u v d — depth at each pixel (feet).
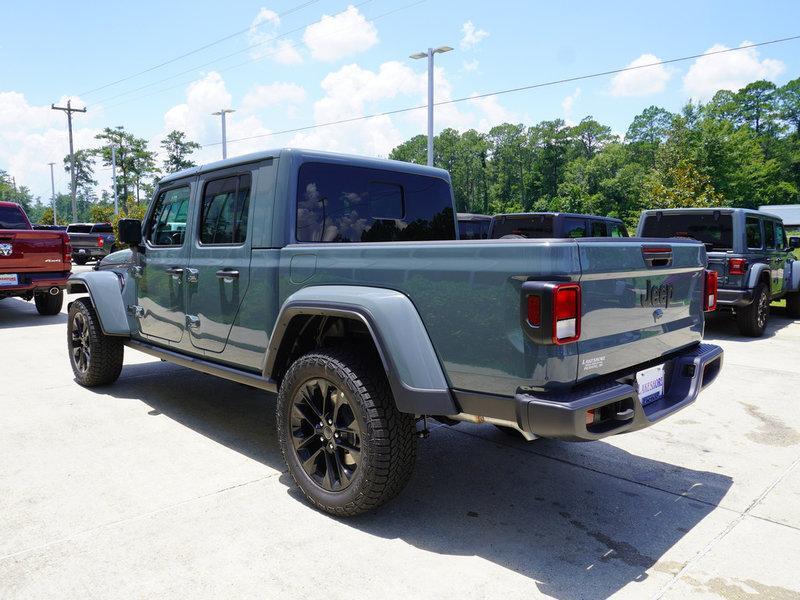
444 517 10.19
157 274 14.98
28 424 14.90
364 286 9.82
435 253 8.85
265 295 11.49
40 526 9.66
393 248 9.39
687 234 29.94
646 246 9.24
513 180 466.29
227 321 12.55
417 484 11.62
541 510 10.50
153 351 15.57
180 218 14.40
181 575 8.31
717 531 9.75
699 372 10.32
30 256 31.83
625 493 11.24
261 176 11.80
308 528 9.72
